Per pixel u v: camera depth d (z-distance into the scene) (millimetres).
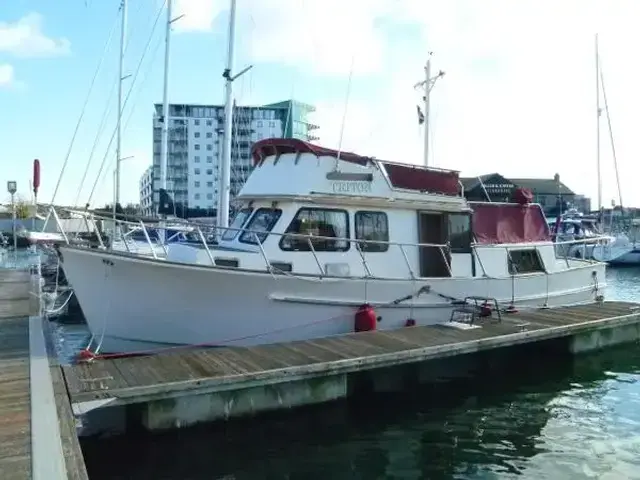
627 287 30266
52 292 15695
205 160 78562
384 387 9664
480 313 11602
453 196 11445
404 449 7402
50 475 4383
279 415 7883
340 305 10031
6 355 8234
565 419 8547
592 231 38969
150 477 6500
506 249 12328
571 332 11234
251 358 8328
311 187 10016
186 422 7262
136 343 8945
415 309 10914
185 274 8656
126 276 8625
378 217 10672
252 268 9516
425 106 17328
